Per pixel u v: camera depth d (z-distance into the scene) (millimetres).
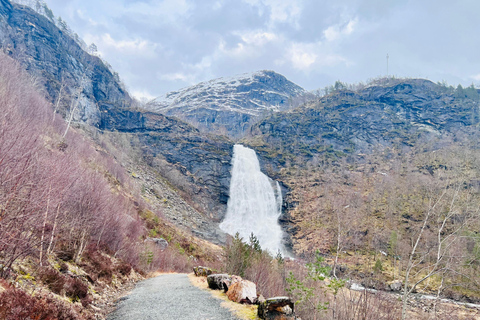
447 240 16844
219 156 114438
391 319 11234
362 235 70438
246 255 21719
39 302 7504
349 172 127812
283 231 89250
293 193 109438
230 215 96500
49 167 11695
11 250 9062
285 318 10773
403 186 98750
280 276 21812
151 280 23734
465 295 37219
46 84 95562
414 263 17281
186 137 124500
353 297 12430
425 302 30203
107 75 151875
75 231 18391
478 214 16156
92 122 111625
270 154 136250
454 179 18672
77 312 9320
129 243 28438
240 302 13695
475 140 133500
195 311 12156
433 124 166750
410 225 72000
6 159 8312
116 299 14883
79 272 14914
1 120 9023
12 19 112500
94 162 50906
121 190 53125
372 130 165375
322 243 72812
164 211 69812
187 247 50625
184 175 104562
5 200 8203
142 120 129750
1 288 7473
